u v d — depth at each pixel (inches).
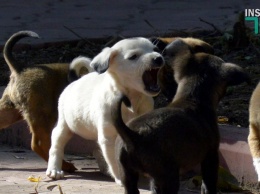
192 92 395.2
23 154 545.3
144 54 431.5
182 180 467.5
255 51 682.8
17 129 569.3
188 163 379.2
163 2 1008.2
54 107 509.7
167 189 370.6
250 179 454.6
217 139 393.4
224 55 684.1
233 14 893.2
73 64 507.2
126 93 439.8
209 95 395.2
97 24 884.0
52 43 773.3
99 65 432.1
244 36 697.6
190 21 868.6
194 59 406.3
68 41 773.9
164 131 370.0
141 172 376.2
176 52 415.8
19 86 506.9
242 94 589.6
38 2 1032.8
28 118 507.2
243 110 551.8
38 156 537.6
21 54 746.2
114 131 437.1
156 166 369.4
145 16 924.0
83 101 458.3
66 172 492.1
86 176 483.5
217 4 969.5
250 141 451.2
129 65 431.2
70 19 922.1
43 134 506.9
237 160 460.8
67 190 446.3
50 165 480.4
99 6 1001.5
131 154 372.8
